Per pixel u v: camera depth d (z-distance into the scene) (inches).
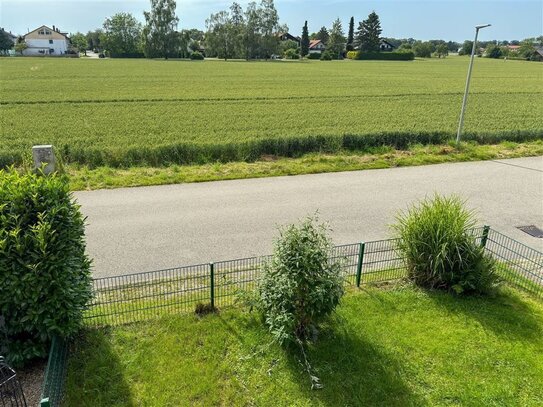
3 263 219.1
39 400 221.5
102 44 4938.5
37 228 221.3
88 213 478.3
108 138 808.3
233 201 527.8
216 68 2881.4
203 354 255.8
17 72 2262.6
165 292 313.3
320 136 759.1
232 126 952.9
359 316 293.4
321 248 251.9
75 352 252.8
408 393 233.1
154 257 385.7
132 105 1244.5
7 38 4904.0
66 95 1428.4
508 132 877.2
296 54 4783.5
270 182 601.9
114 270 361.4
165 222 461.4
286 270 245.6
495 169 692.7
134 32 4953.3
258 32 4596.5
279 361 251.0
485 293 323.6
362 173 656.4
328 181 614.2
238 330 275.1
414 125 984.9
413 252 331.0
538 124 1015.6
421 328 284.0
